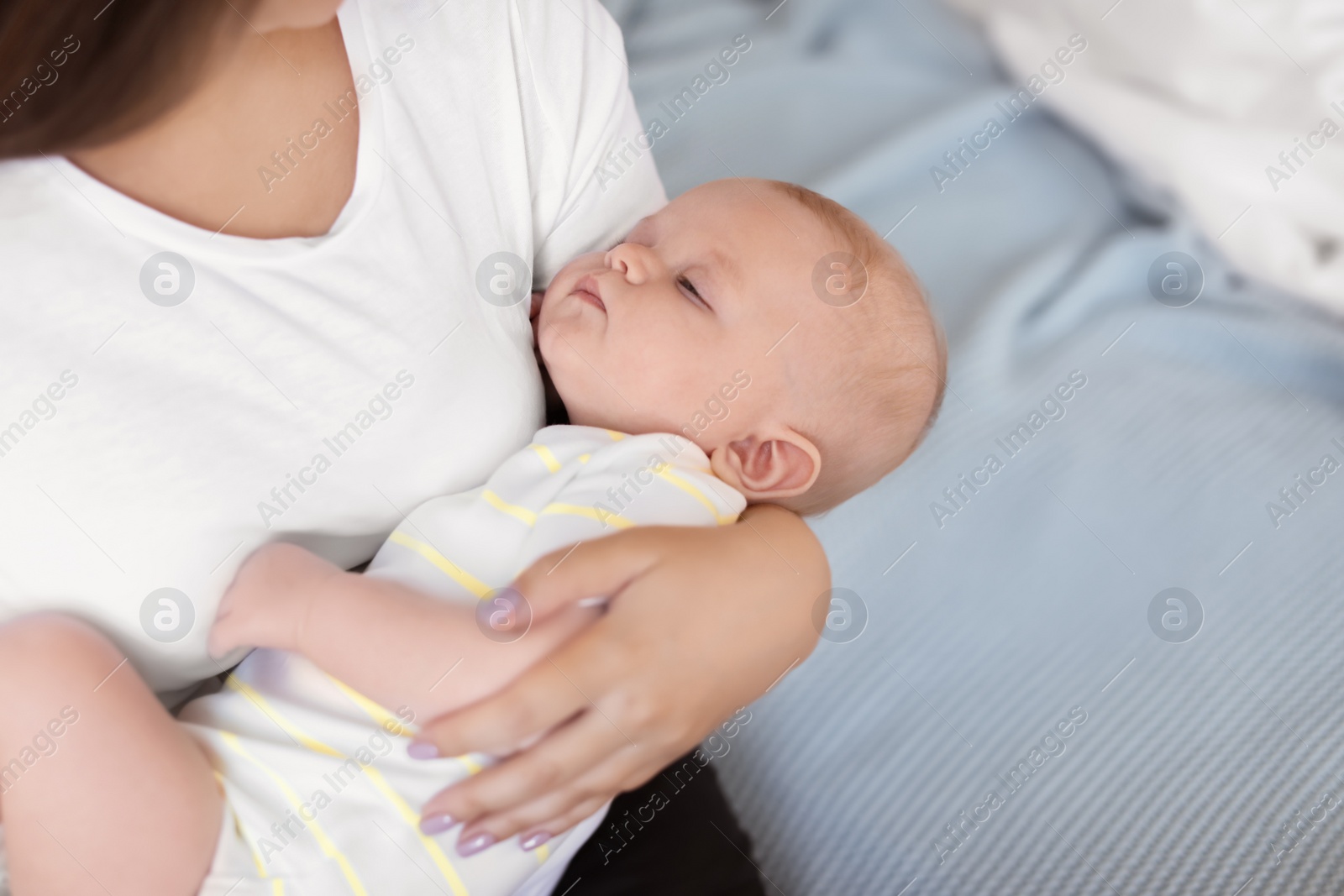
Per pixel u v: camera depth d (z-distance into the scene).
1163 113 1.65
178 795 0.65
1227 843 1.00
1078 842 1.00
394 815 0.73
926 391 1.08
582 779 0.75
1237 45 1.64
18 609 0.64
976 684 1.12
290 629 0.72
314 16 0.65
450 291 0.79
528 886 0.80
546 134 0.91
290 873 0.69
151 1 0.57
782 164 1.69
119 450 0.63
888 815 1.03
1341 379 1.50
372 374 0.73
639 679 0.75
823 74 1.85
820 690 1.11
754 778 1.07
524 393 0.88
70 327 0.61
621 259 0.97
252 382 0.67
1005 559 1.23
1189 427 1.42
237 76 0.65
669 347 0.96
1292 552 1.27
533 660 0.74
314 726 0.73
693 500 0.88
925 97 1.86
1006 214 1.67
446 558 0.77
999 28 1.88
